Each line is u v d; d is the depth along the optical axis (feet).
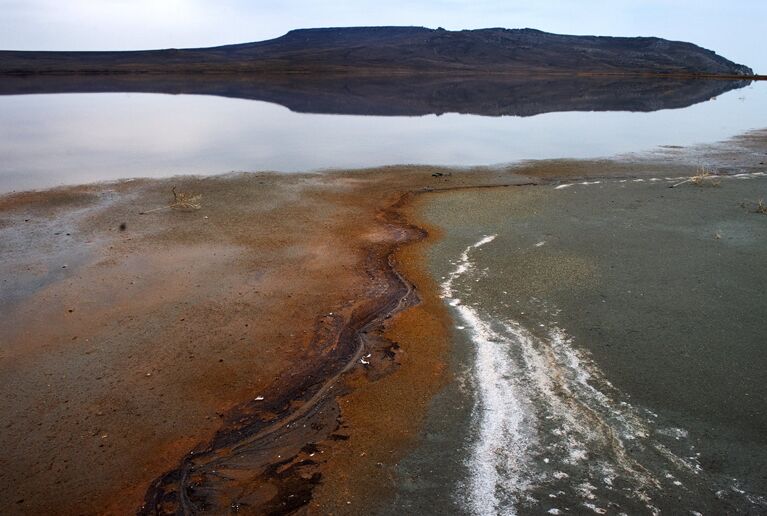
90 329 25.54
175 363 22.98
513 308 27.20
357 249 35.27
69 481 17.20
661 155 64.13
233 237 37.11
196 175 54.80
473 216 41.37
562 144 72.33
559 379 21.68
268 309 27.40
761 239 34.94
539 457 17.90
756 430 18.80
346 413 20.07
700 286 28.66
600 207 42.78
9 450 18.31
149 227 39.01
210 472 17.52
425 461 17.76
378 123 93.40
